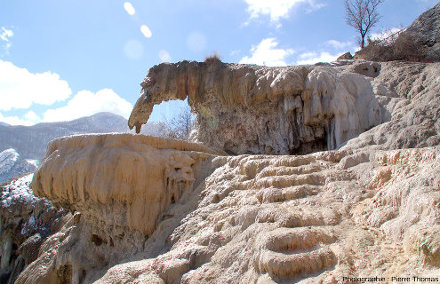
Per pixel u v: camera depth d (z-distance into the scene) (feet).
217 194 20.17
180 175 23.49
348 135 28.32
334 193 15.69
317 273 10.62
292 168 18.76
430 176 11.85
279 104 34.68
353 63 36.52
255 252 12.09
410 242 10.07
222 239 14.71
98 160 22.21
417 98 25.98
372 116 28.19
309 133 32.45
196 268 13.93
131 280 13.67
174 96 42.98
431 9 49.88
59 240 34.99
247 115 38.01
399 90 28.99
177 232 18.74
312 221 13.34
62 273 28.17
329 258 10.94
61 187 22.47
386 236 11.55
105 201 21.74
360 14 75.36
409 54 46.19
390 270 9.73
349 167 17.72
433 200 10.55
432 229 9.50
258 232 13.23
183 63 43.27
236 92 38.09
